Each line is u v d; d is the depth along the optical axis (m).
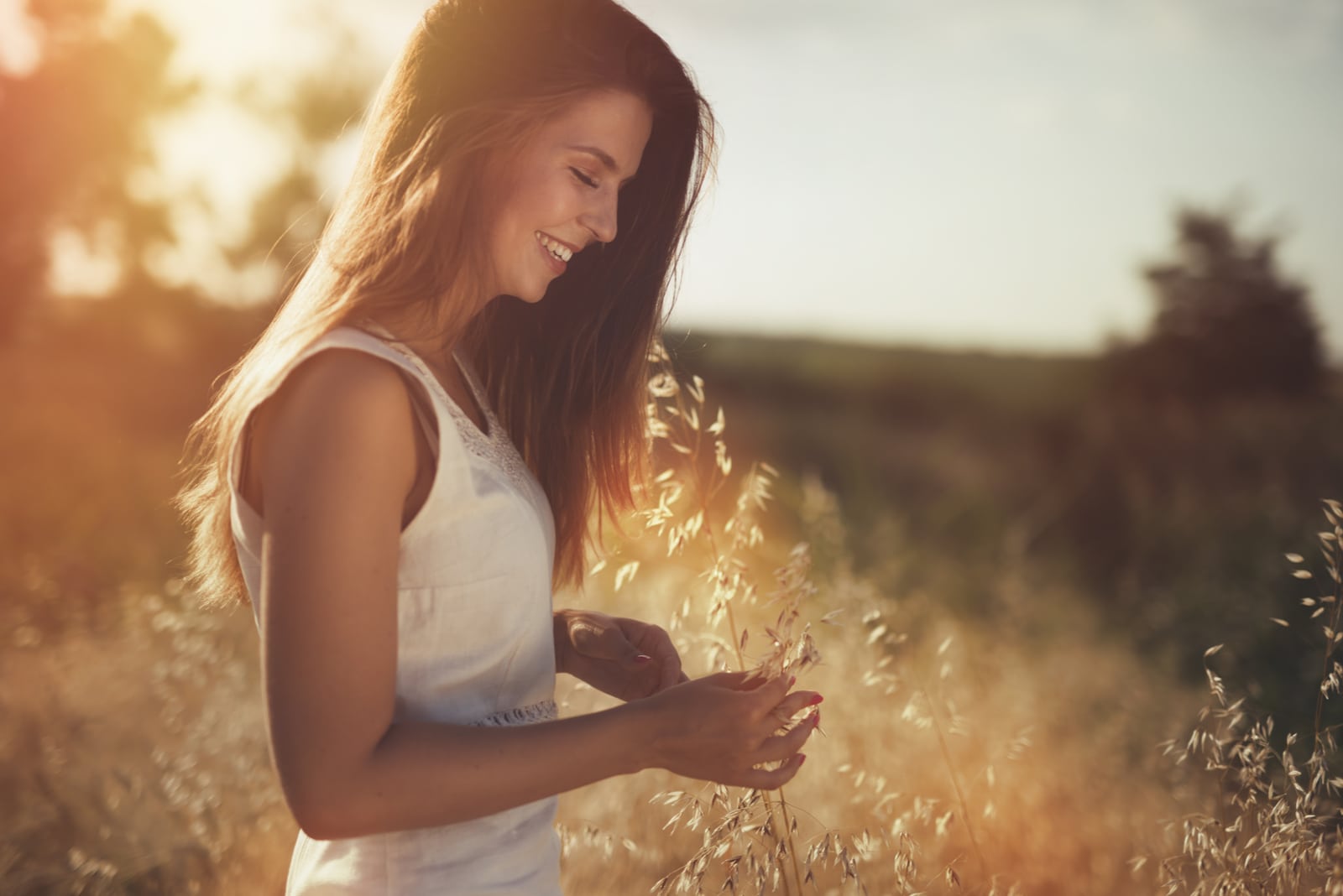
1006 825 2.47
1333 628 1.71
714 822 1.66
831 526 3.60
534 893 1.17
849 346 36.75
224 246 16.56
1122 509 7.97
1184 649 4.60
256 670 3.13
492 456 1.15
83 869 2.20
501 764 0.98
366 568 0.95
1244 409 11.61
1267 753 1.72
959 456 12.69
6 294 14.45
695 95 1.29
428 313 1.12
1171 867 1.80
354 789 0.93
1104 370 24.16
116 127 15.26
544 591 1.19
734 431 13.85
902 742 2.64
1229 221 25.09
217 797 2.45
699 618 2.81
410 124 1.18
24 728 2.84
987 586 5.72
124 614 3.79
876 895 2.08
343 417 0.97
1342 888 1.60
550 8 1.19
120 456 8.53
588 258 1.58
